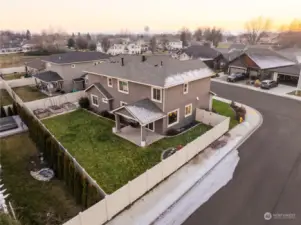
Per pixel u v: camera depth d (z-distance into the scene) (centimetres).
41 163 1656
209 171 1534
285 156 1706
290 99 3072
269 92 3394
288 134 2062
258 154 1734
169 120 2061
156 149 1800
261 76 3925
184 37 13338
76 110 2672
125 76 2216
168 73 2039
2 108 2423
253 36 12256
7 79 4341
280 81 3959
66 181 1392
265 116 2497
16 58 7100
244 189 1361
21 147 1884
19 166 1616
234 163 1623
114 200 1141
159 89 1936
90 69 2659
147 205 1245
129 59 2552
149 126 2125
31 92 3466
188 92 2173
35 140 1928
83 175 1237
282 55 4569
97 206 1066
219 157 1689
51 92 3369
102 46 11706
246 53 4103
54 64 3462
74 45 10506
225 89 3591
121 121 2342
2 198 1272
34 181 1454
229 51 5738
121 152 1761
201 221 1145
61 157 1416
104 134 2053
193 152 1666
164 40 12888
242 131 2112
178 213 1196
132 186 1219
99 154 1733
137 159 1667
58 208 1238
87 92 2712
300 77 3247
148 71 2144
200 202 1269
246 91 3472
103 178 1458
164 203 1259
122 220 1153
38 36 14962
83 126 2234
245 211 1199
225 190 1356
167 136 2020
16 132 2131
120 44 11081
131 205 1244
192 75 2184
